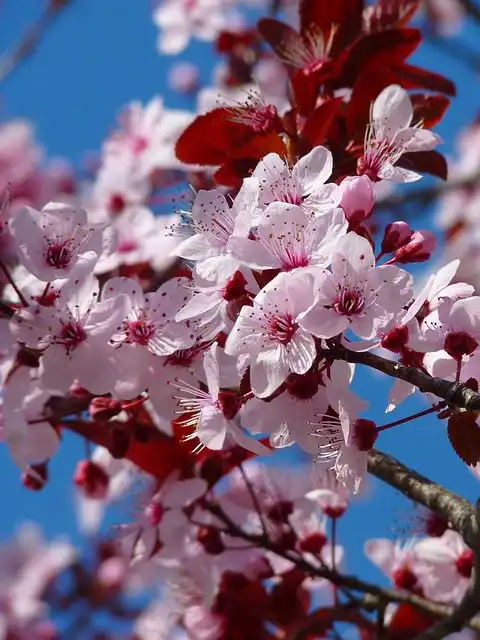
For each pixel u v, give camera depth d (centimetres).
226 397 33
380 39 39
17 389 37
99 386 35
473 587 35
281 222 32
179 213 35
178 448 40
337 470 33
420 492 35
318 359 32
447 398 31
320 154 34
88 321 35
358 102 38
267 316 32
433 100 39
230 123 38
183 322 35
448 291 32
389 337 32
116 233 35
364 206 33
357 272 32
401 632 40
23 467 39
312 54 40
